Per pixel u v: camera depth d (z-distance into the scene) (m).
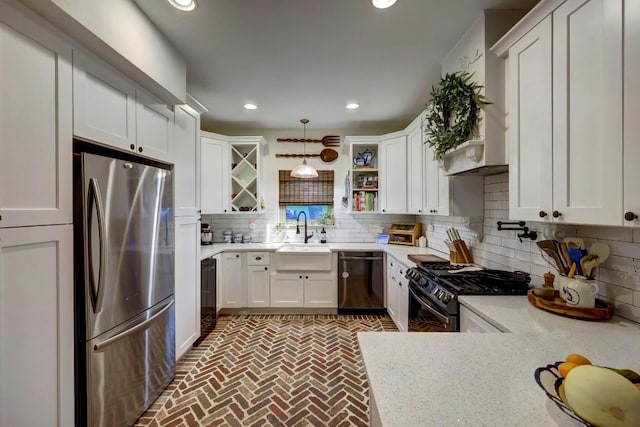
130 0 1.53
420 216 3.88
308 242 4.05
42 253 1.17
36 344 1.15
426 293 1.89
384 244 3.86
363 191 3.83
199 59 2.20
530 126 1.38
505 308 1.41
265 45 2.03
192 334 2.45
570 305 1.30
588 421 0.58
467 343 1.05
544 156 1.28
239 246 3.60
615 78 0.97
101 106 1.47
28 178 1.12
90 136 1.40
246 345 2.64
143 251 1.73
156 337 1.86
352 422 1.69
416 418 0.66
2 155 1.03
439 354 0.97
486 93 1.70
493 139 1.70
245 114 3.52
